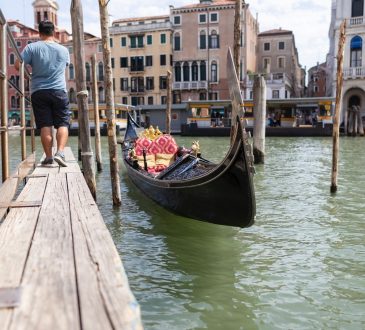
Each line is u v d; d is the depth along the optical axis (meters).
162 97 46.09
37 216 3.30
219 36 43.53
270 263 5.21
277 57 49.66
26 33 48.84
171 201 6.75
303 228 6.70
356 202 8.59
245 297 4.29
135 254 5.53
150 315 3.92
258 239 6.14
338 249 5.71
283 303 4.16
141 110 41.44
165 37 45.28
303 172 13.25
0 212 3.39
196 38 44.41
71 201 3.81
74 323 1.66
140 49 46.34
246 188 5.08
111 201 8.65
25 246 2.57
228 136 32.53
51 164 6.10
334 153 9.51
